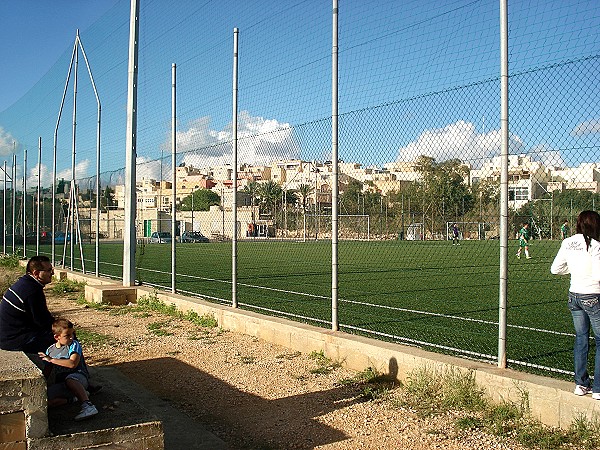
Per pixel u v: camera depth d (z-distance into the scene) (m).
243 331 9.77
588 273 5.02
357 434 5.30
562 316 10.42
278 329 8.84
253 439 5.33
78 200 22.95
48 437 4.05
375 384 6.72
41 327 5.93
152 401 6.35
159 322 11.32
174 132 12.42
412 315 10.58
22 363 4.34
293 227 18.86
